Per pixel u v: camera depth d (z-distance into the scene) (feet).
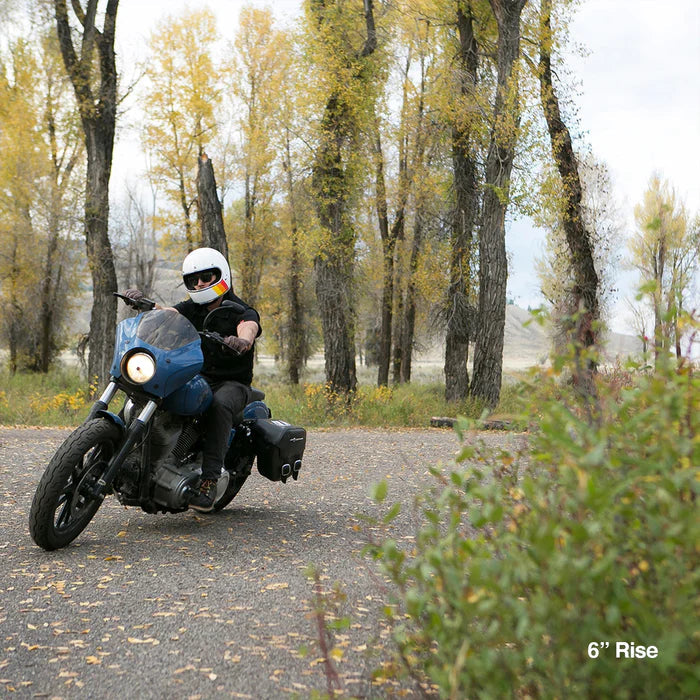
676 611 6.48
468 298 83.97
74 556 17.07
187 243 116.57
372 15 78.28
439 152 93.30
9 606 13.66
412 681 10.36
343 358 75.05
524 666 7.18
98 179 81.82
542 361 8.55
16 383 90.79
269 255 128.36
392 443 43.96
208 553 17.78
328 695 8.96
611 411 7.70
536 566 6.72
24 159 107.96
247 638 12.23
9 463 31.68
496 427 51.72
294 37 78.38
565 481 6.98
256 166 115.24
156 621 13.03
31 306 117.29
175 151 112.06
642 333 8.51
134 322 18.56
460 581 7.16
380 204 107.55
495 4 73.67
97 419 17.83
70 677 10.72
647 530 6.99
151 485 18.78
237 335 20.72
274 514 22.90
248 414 22.39
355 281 86.69
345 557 17.71
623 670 6.66
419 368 241.55
